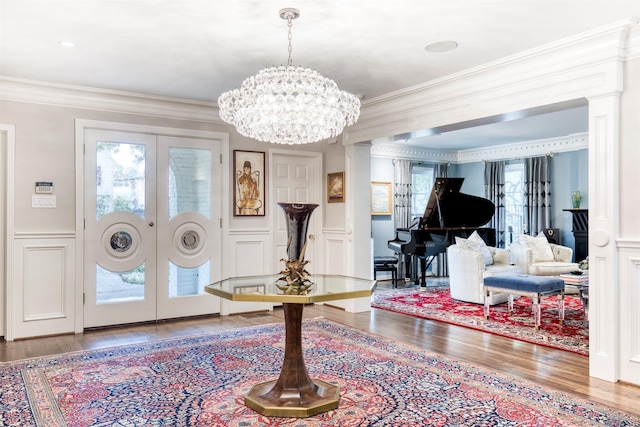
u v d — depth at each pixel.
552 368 3.52
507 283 5.01
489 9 2.90
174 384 3.18
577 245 7.89
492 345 4.16
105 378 3.30
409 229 8.08
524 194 8.73
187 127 5.34
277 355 3.86
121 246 4.94
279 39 3.40
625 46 3.22
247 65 4.00
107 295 4.87
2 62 3.90
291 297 2.56
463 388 3.09
